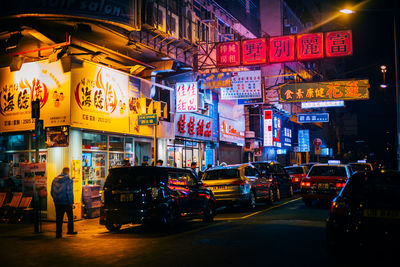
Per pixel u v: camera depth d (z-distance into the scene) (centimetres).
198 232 1038
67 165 1378
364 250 621
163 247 843
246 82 2156
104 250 840
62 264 718
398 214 610
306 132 4616
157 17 1684
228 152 2966
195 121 2356
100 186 1555
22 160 1524
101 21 1369
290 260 688
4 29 1359
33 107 1186
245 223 1166
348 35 1892
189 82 2011
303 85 2558
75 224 1313
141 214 1043
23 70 1471
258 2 3978
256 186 1592
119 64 1731
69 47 1407
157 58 1861
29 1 1280
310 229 1012
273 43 1959
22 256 802
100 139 1566
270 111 3428
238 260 697
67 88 1352
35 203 1150
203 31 2294
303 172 2438
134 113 1688
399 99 1947
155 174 1077
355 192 665
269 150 3862
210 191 1304
